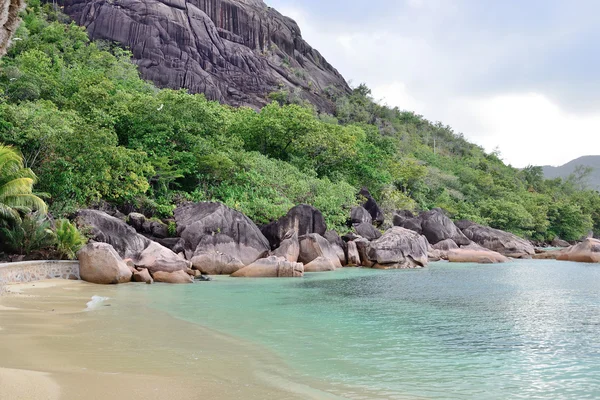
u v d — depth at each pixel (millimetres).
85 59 56656
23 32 52531
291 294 17406
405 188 63500
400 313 13445
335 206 38219
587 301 16047
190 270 23297
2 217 20609
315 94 101812
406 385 6898
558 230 85062
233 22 95312
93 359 7695
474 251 37562
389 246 31562
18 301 13633
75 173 25500
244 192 35219
